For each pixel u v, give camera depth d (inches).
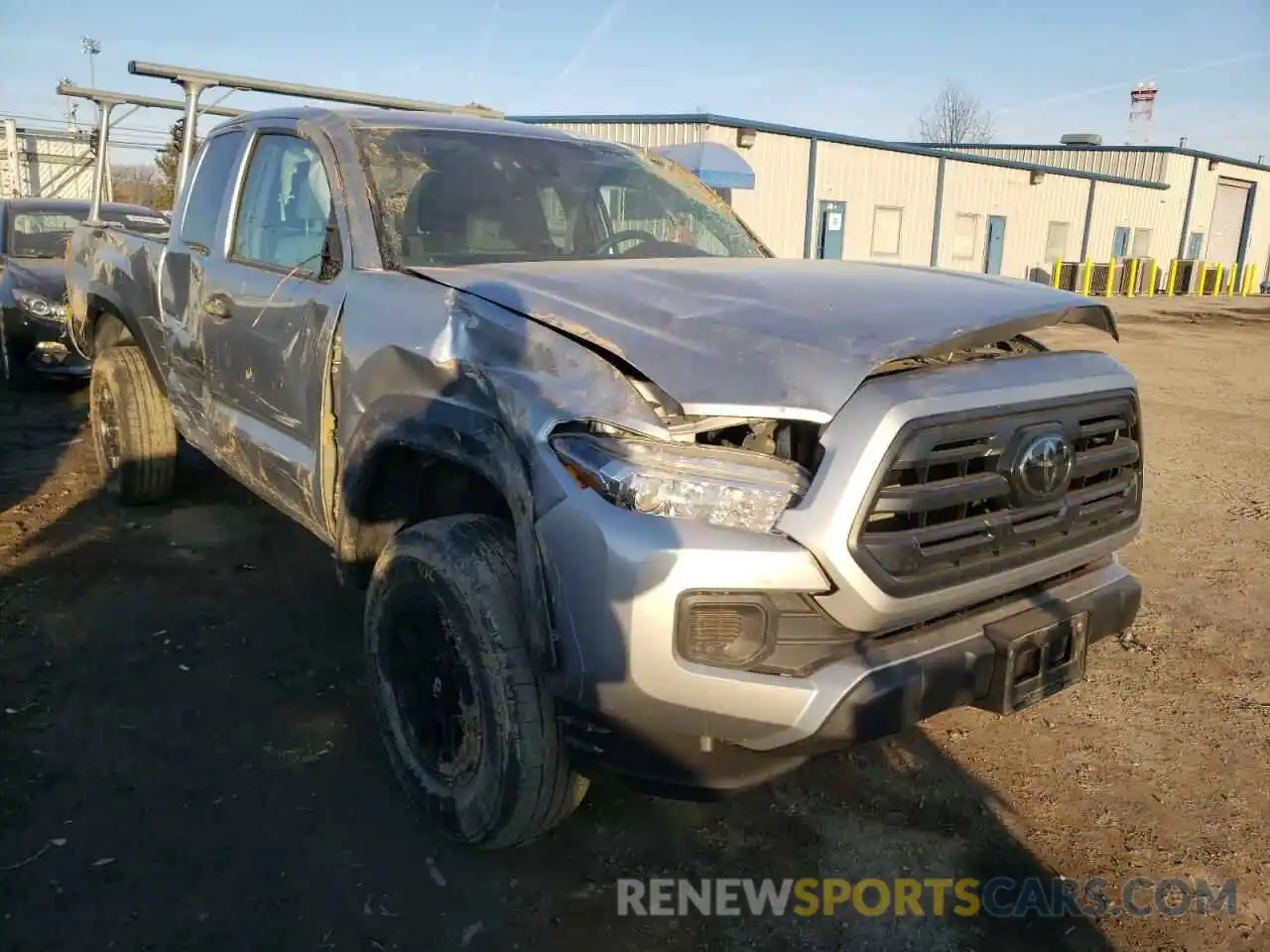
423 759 115.3
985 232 1096.2
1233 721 147.0
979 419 96.4
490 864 111.6
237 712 140.3
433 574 106.3
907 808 124.3
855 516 89.0
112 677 148.4
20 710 138.3
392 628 116.0
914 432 91.5
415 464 123.0
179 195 189.2
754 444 96.3
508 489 97.7
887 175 947.3
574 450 93.4
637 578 87.9
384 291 122.7
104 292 218.2
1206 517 251.3
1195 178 1451.8
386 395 116.5
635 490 89.6
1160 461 312.3
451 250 137.3
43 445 281.1
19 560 191.9
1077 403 107.0
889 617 92.7
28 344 339.3
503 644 101.0
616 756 95.0
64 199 397.1
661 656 88.3
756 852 115.3
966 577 97.6
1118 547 118.3
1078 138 1462.8
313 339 133.8
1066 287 1187.3
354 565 128.6
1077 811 124.3
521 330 103.8
